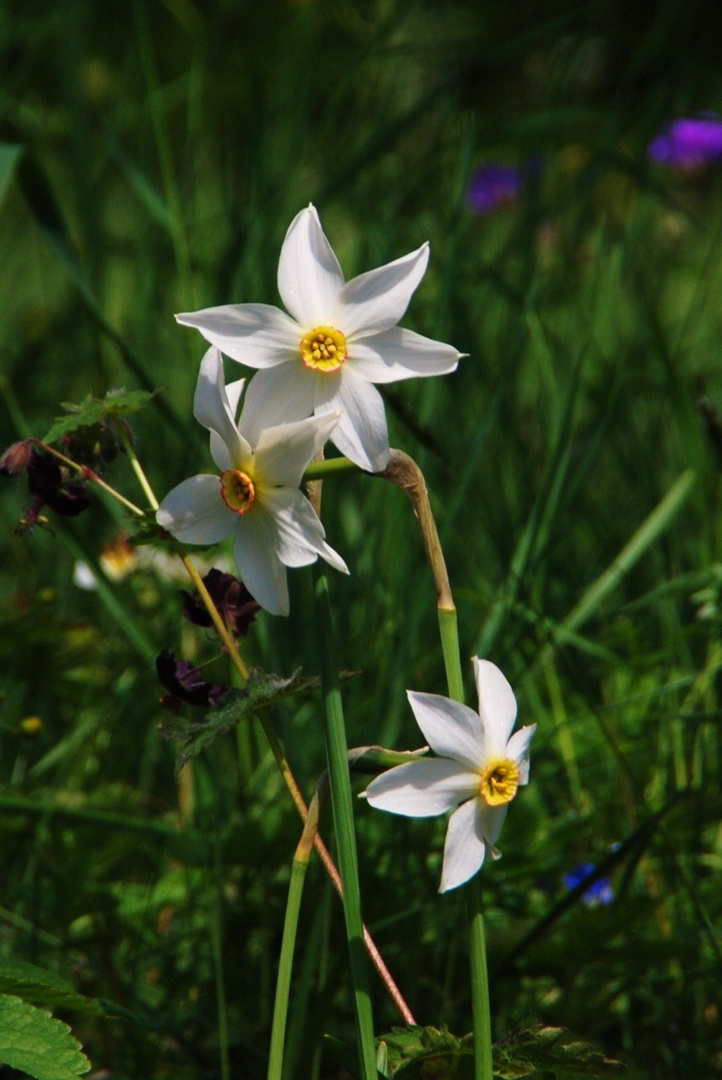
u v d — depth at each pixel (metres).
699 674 1.31
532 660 1.34
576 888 1.19
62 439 1.10
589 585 1.74
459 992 1.24
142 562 1.56
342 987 1.23
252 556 1.07
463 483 1.38
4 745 1.40
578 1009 1.22
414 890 1.25
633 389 1.94
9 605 1.58
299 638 1.55
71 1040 1.08
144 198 1.71
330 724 1.07
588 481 1.95
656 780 1.37
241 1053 1.21
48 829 1.25
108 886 1.24
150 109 1.75
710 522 1.67
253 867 1.23
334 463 1.07
